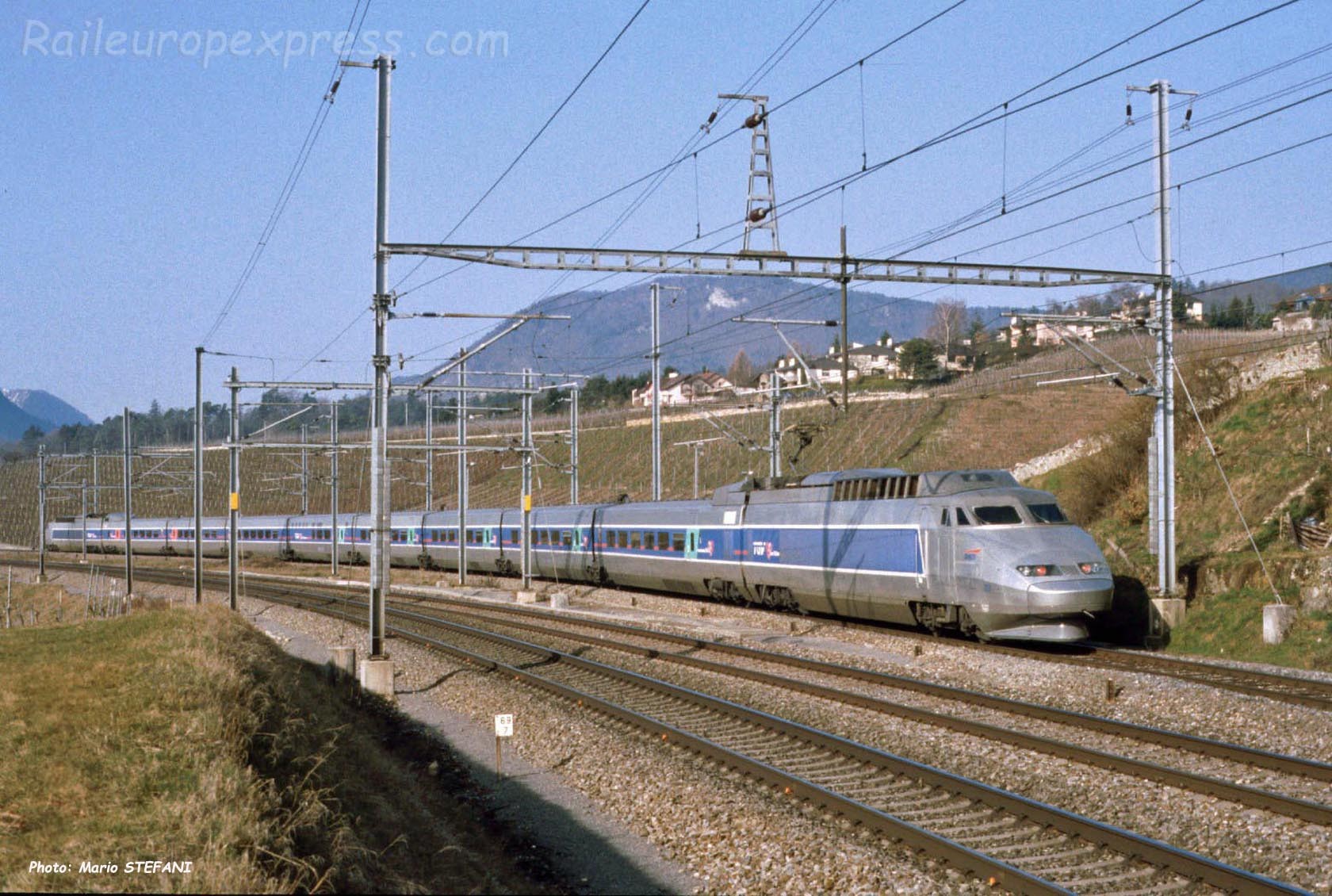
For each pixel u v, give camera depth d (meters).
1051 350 76.19
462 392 50.41
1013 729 16.67
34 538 113.81
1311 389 34.16
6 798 11.08
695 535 37.31
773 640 27.91
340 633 34.50
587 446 92.06
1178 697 18.06
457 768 16.02
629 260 21.52
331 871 9.45
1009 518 24.80
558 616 35.31
